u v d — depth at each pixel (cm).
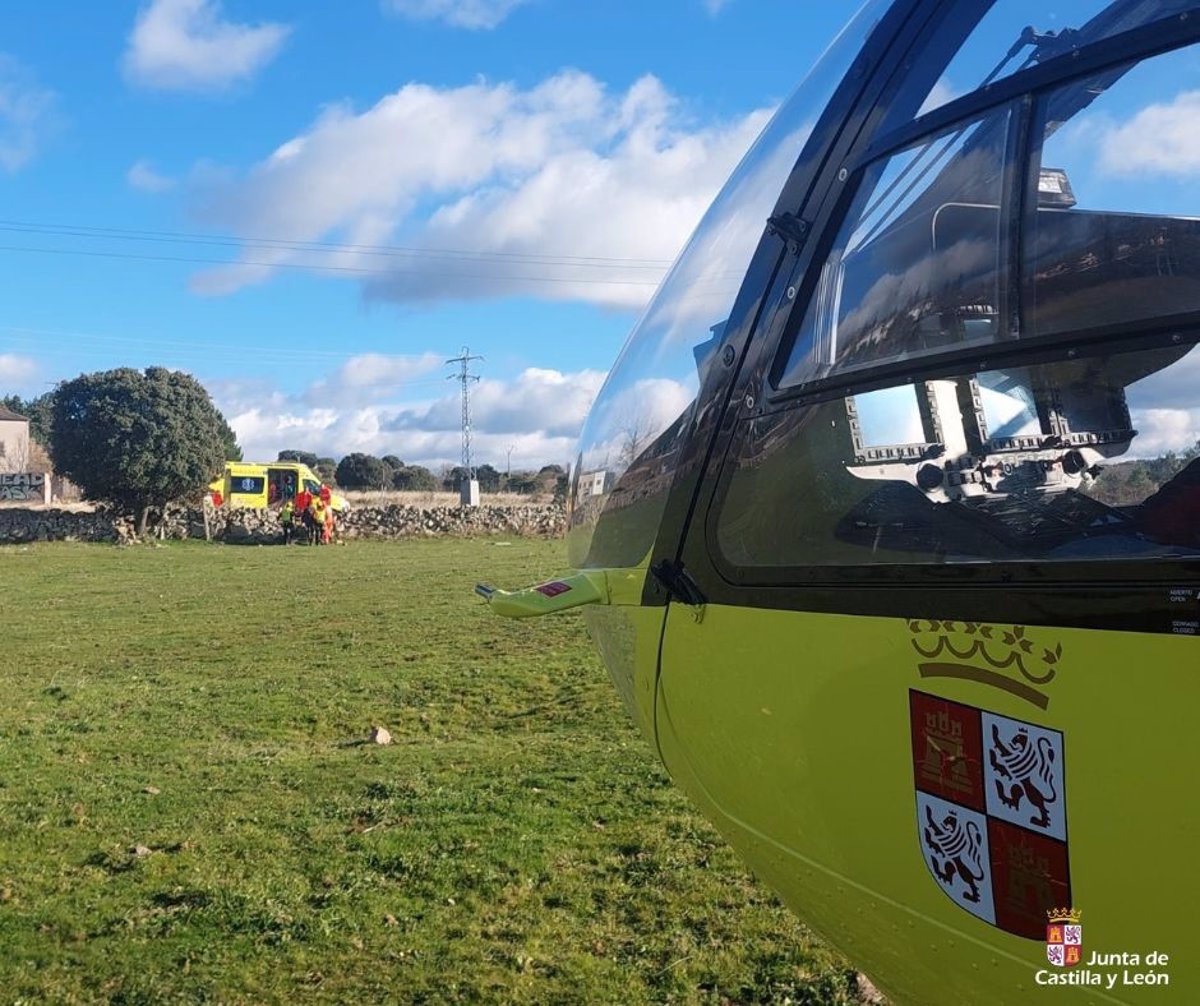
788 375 192
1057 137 162
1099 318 157
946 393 166
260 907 483
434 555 2545
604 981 407
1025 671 141
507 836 566
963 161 171
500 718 867
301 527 3130
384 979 416
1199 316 138
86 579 2038
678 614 210
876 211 183
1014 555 151
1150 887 128
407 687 980
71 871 540
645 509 226
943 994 172
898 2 189
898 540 167
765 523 190
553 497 4641
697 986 400
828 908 189
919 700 157
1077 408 151
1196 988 126
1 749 791
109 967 433
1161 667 127
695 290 228
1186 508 137
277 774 712
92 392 2947
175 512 3228
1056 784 137
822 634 174
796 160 202
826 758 174
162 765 745
